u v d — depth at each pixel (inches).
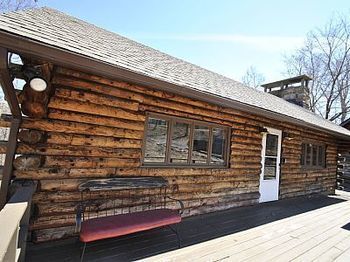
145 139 162.7
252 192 242.8
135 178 154.1
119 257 116.4
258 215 209.3
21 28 102.6
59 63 108.3
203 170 196.2
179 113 178.9
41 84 110.7
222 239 147.9
